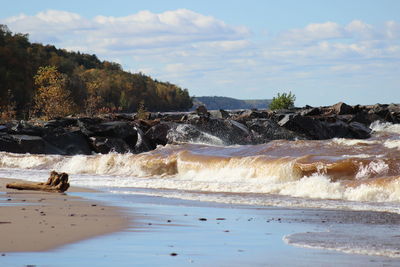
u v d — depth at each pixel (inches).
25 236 430.6
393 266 343.3
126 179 1203.2
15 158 1715.1
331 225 531.2
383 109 2957.7
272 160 1079.0
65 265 332.8
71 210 624.4
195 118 2353.6
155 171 1334.9
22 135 2053.4
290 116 2484.0
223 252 386.0
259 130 2434.8
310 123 2482.8
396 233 478.3
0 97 5383.9
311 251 392.5
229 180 1107.3
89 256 361.7
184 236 456.4
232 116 2829.7
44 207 652.1
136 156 1429.6
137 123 2330.2
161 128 2246.6
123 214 598.9
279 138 2421.3
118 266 335.3
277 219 578.2
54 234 443.2
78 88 6200.8
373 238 449.1
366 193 779.4
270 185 916.0
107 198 801.6
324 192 829.8
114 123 2202.3
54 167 1593.3
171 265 340.5
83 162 1533.0
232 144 2301.9
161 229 492.7
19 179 1177.4
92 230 471.8
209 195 853.2
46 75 3954.2
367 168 933.2
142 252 380.8
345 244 419.8
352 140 1294.3
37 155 1736.0
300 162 1011.3
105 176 1330.0
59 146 2085.4
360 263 351.6
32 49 7204.7
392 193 771.4
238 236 460.1
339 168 955.3
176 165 1290.6
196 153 1314.0
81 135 2161.7
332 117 2657.5
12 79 5679.1
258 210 666.2
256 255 375.9
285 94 3752.5
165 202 752.3
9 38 6348.4
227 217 594.2
